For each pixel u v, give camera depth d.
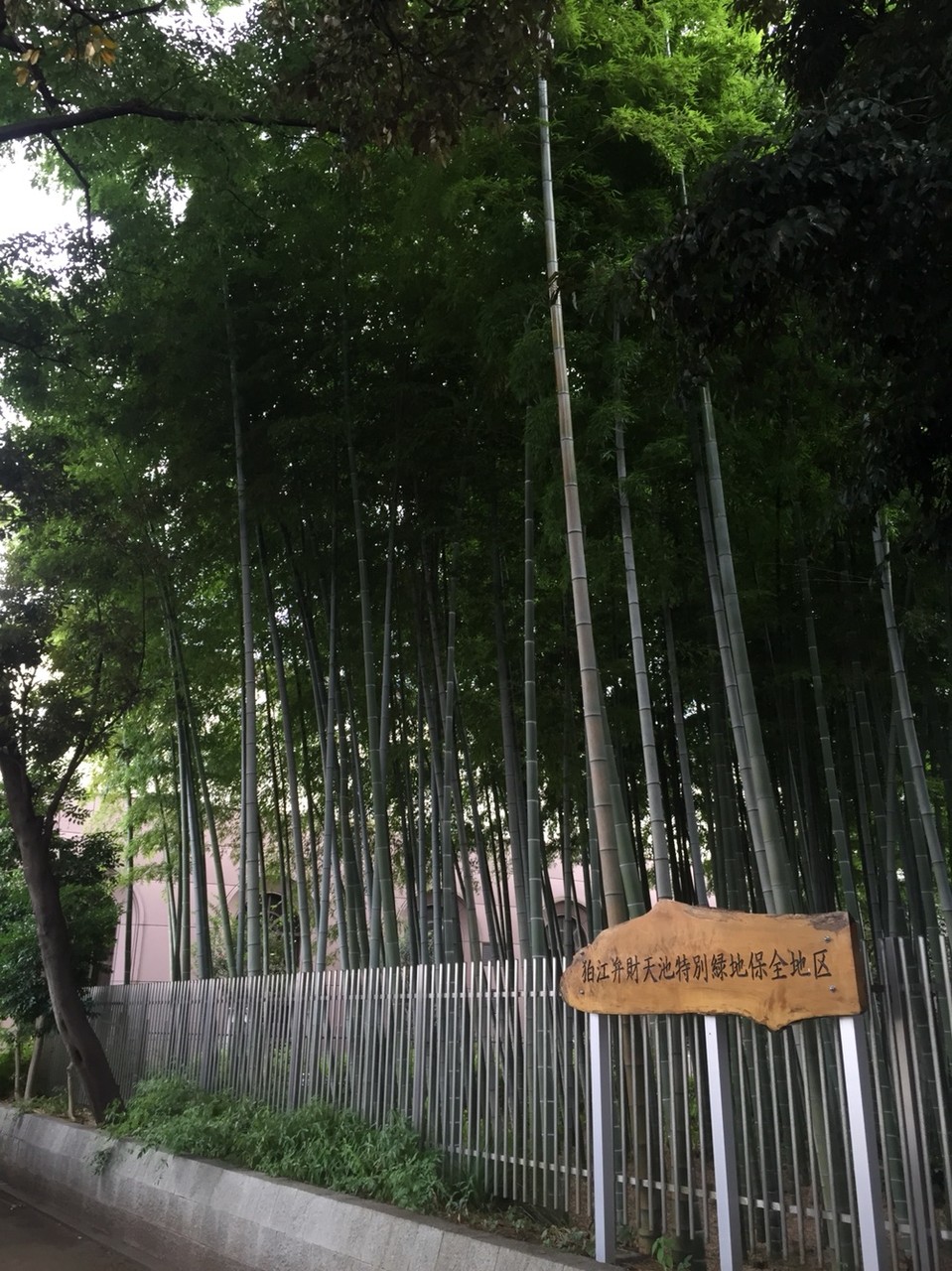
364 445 8.27
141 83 6.95
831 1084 3.79
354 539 9.00
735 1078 4.23
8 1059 13.44
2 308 8.01
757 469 6.97
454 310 7.34
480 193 6.58
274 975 7.55
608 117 6.35
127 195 8.39
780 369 5.72
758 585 7.60
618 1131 4.55
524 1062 4.93
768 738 8.38
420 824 8.89
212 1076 7.96
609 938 4.25
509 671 9.02
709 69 6.73
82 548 9.12
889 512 6.32
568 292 5.96
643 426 6.51
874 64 4.25
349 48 5.56
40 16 6.05
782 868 5.03
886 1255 3.20
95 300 8.27
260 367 8.12
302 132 8.20
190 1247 6.10
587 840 9.02
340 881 8.71
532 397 6.66
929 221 3.55
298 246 8.18
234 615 10.32
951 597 6.48
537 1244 4.38
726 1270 3.58
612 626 8.43
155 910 17.77
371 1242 4.74
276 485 8.30
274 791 10.98
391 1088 5.88
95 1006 10.90
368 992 6.27
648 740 5.68
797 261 3.54
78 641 9.49
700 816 10.01
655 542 6.40
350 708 9.12
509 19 5.49
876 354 4.50
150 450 8.87
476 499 8.33
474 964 5.40
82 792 12.54
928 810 6.05
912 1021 3.38
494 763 10.17
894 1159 3.59
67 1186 8.17
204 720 11.70
